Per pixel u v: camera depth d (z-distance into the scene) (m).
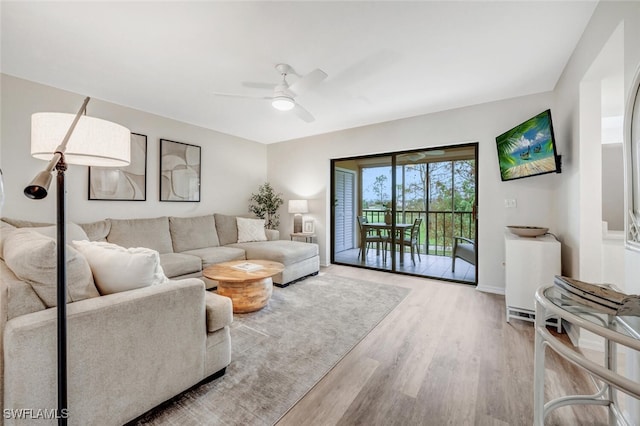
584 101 2.06
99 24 1.88
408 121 3.90
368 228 4.63
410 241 4.36
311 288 3.44
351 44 2.12
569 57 2.32
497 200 3.28
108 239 3.08
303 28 1.93
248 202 5.17
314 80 2.25
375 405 1.44
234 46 2.15
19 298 1.09
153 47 2.16
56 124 1.39
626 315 0.92
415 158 4.30
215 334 1.63
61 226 0.98
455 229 4.16
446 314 2.63
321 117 3.91
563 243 2.58
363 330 2.29
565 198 2.52
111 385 1.20
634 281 1.23
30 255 1.12
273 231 4.77
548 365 1.79
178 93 3.06
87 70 2.53
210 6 1.71
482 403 1.45
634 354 1.24
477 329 2.32
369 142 4.27
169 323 1.40
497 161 3.28
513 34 2.00
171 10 1.74
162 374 1.37
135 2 1.67
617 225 2.67
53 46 2.14
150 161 3.72
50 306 1.16
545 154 2.42
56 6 1.69
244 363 1.81
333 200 4.93
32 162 2.73
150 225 3.46
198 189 4.31
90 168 3.16
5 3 1.66
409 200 4.32
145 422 1.31
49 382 1.07
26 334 1.02
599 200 2.04
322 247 4.85
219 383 1.61
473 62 2.40
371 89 2.95
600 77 1.99
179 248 3.68
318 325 2.38
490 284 3.32
